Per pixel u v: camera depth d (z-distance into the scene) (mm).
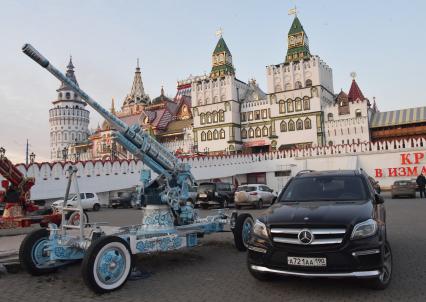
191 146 62625
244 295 5836
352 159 43125
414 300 5398
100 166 32219
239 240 9461
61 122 110938
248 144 60469
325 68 57750
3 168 13211
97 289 6020
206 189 25797
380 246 5496
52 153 111375
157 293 6098
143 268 7805
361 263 5320
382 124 51438
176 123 72562
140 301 5711
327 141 53438
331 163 44250
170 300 5723
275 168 46875
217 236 12062
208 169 42188
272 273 5801
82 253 7164
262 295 5789
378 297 5547
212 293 6012
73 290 6363
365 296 5594
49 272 7551
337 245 5387
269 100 58281
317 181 7551
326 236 5473
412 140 40500
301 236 5508
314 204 6523
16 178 13625
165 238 7414
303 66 55844
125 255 6523
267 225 5922
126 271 6496
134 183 34250
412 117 50438
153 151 8414
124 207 31141
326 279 6453
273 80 58125
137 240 6859
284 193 7520
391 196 30969
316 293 5777
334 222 5504
